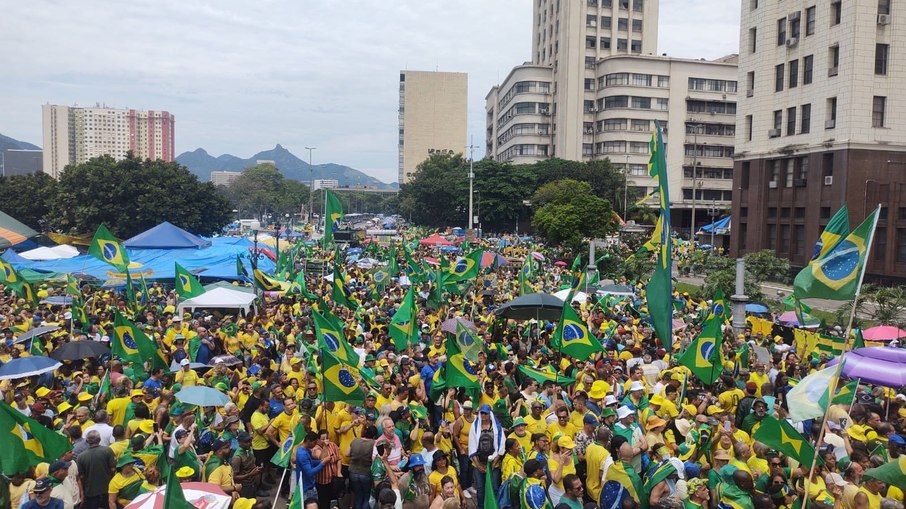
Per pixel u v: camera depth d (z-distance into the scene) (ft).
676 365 51.67
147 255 121.08
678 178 356.18
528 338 68.08
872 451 35.42
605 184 312.71
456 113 651.66
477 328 63.41
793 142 166.50
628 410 33.86
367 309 79.77
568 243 172.04
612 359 52.31
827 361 53.88
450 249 193.67
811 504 28.17
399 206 453.99
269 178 613.52
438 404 45.39
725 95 358.23
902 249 140.36
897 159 149.79
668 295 45.27
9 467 29.12
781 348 61.62
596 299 89.30
